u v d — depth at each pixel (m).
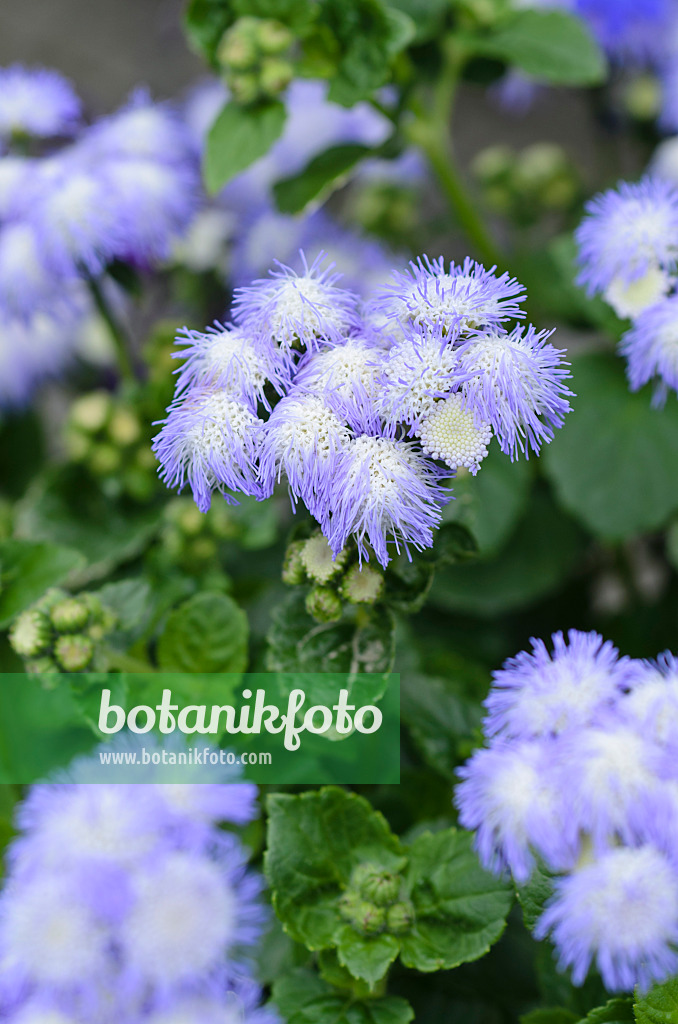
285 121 0.31
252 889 0.23
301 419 0.23
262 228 0.40
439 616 0.38
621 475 0.33
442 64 0.35
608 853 0.22
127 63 0.60
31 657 0.27
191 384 0.24
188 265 0.41
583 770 0.22
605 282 0.28
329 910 0.26
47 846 0.23
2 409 0.41
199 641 0.28
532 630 0.40
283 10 0.31
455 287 0.24
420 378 0.23
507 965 0.28
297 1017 0.26
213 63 0.32
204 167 0.31
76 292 0.36
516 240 0.45
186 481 0.24
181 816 0.23
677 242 0.27
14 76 0.34
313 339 0.24
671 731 0.23
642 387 0.33
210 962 0.23
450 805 0.29
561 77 0.33
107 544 0.33
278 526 0.37
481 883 0.25
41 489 0.34
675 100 0.39
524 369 0.23
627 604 0.40
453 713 0.29
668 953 0.22
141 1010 0.23
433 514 0.23
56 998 0.23
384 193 0.43
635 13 0.39
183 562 0.32
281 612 0.26
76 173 0.32
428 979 0.28
